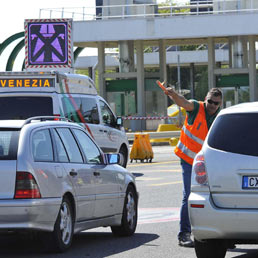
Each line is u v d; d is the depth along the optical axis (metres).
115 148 41.91
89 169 20.44
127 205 22.61
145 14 98.75
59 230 18.70
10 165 17.91
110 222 21.56
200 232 16.38
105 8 102.19
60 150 19.53
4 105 35.62
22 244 20.73
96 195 20.59
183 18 99.00
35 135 18.78
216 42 121.31
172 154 64.50
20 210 17.64
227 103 105.62
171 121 92.19
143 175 44.44
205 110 20.45
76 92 37.72
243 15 97.81
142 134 56.53
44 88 35.75
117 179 22.03
